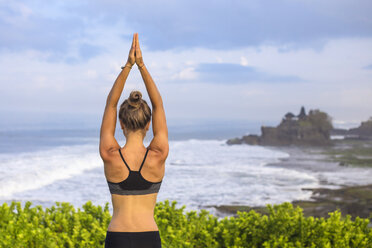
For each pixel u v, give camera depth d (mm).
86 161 36125
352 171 33281
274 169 33594
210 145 82562
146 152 2756
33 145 68188
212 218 5605
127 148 2758
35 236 4359
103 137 2760
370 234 4938
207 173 29297
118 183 2709
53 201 17438
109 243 2693
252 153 57438
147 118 2803
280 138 88188
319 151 67188
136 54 2682
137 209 2711
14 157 41531
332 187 23047
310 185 23984
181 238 4965
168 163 37406
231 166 35406
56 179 24281
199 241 5117
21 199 17734
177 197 18984
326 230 4977
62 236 4699
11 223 4625
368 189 21703
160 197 18891
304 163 40969
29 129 151000
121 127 2850
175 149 64812
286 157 50344
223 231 5121
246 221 5230
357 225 5270
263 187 22688
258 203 17688
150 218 2750
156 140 2779
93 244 4578
